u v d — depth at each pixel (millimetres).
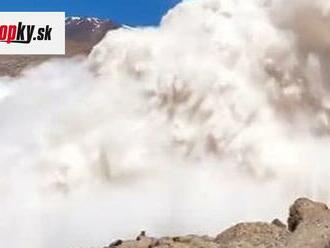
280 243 16062
